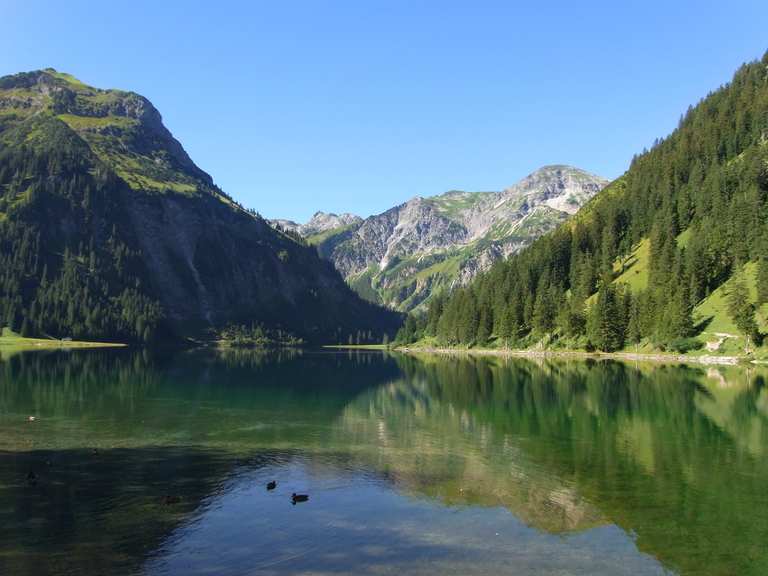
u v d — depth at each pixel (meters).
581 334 194.62
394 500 35.56
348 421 64.50
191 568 25.61
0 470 40.94
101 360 157.25
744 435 56.06
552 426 61.34
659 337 163.88
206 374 126.06
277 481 39.59
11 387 88.06
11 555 26.69
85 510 32.97
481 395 88.31
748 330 140.38
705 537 29.73
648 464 44.94
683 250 188.62
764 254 149.12
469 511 33.72
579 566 26.20
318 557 26.91
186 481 39.31
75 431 55.59
